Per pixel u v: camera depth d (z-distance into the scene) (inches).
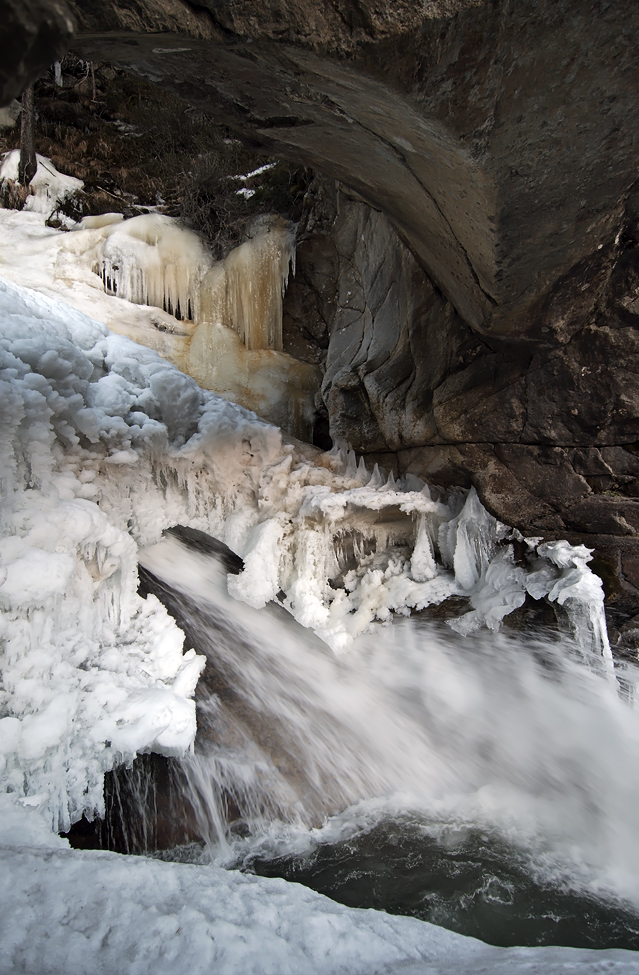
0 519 133.2
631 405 149.8
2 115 375.2
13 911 74.6
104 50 88.2
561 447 162.7
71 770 126.6
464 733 168.7
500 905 125.0
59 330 176.6
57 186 338.3
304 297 292.5
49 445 147.9
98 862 86.7
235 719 166.1
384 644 177.5
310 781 161.8
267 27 81.6
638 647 147.9
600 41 86.8
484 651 166.2
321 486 191.5
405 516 195.0
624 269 138.8
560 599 150.6
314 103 109.0
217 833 146.6
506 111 95.0
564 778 156.3
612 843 143.9
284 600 185.5
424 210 138.3
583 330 149.8
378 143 117.9
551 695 156.3
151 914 76.9
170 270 290.2
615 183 114.2
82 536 144.6
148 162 398.0
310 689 179.6
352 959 74.7
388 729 174.1
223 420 192.2
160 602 172.7
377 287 227.0
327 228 273.1
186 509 187.0
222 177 330.3
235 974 68.5
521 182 107.7
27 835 100.0
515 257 125.6
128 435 171.5
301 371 287.3
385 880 133.0
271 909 81.7
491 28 84.0
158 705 139.2
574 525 162.2
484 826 151.9
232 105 117.2
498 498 173.3
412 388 197.9
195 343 279.9
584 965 75.1
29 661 128.0
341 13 81.1
